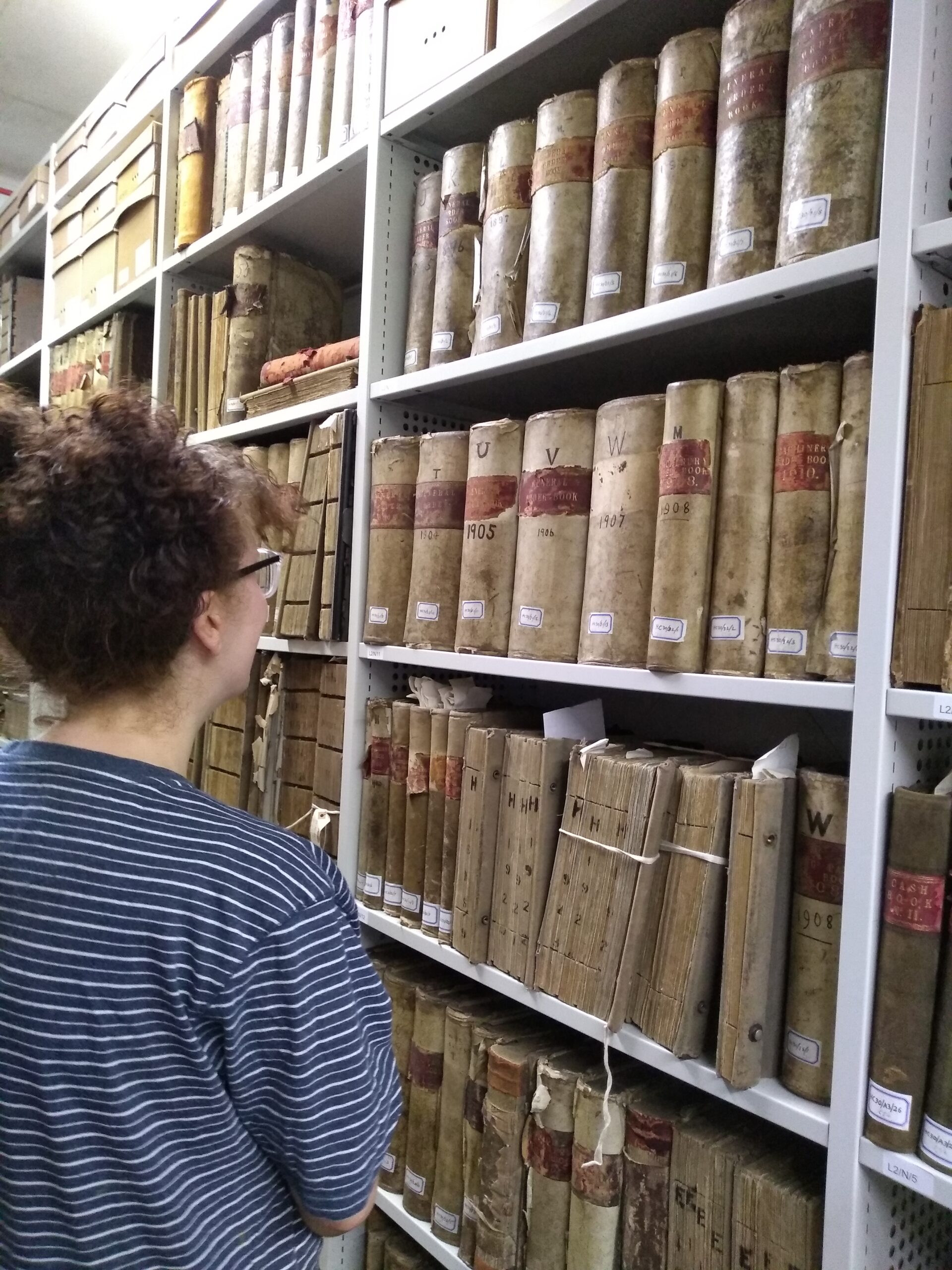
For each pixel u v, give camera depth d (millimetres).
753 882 879
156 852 614
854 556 843
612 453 1062
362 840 1455
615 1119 1048
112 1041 597
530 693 1673
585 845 1054
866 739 795
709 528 957
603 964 1016
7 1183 619
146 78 2191
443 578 1311
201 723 744
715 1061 934
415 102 1366
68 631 641
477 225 1327
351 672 1464
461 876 1225
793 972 891
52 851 617
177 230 2062
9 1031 607
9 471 677
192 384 1989
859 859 795
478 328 1271
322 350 1608
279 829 699
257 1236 669
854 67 848
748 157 943
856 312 986
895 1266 850
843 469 859
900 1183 784
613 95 1101
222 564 700
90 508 637
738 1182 927
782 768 931
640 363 1241
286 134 1710
